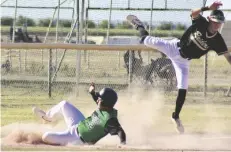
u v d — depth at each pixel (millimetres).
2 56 34500
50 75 33375
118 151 17062
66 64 34500
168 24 38688
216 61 37438
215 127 25703
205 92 33781
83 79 33281
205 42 19781
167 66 31594
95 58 34781
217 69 37125
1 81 33781
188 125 26141
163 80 31594
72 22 39438
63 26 42188
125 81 32406
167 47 20625
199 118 28531
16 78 34188
